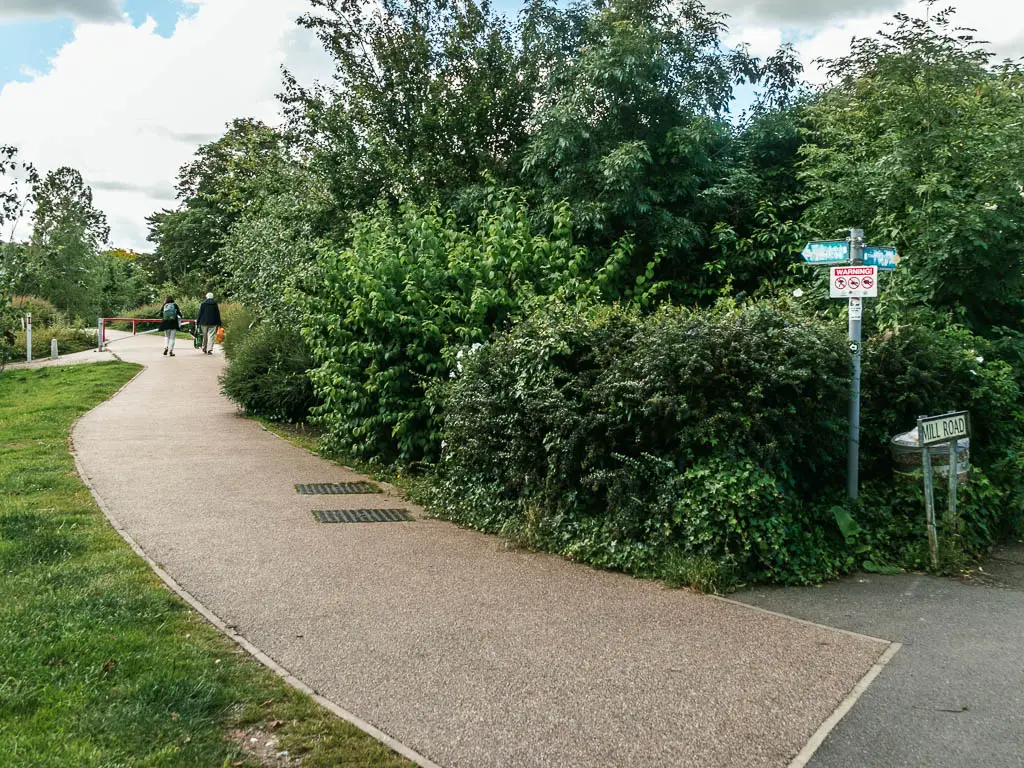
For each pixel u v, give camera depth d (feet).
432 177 47.98
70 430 38.37
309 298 33.86
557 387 22.03
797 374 19.20
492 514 23.30
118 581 17.06
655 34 40.68
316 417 36.17
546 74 48.91
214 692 12.05
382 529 22.95
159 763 10.14
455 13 50.85
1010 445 25.29
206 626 15.12
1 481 26.53
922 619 16.38
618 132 40.88
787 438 19.72
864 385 22.93
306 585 17.78
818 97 43.27
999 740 11.31
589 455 20.52
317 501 26.27
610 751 10.93
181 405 48.14
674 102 40.83
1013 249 28.35
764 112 43.65
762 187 40.60
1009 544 22.76
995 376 25.52
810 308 27.50
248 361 45.78
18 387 56.54
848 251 21.99
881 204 31.73
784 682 13.15
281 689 12.55
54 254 124.77
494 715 11.90
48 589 16.26
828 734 11.44
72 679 12.19
